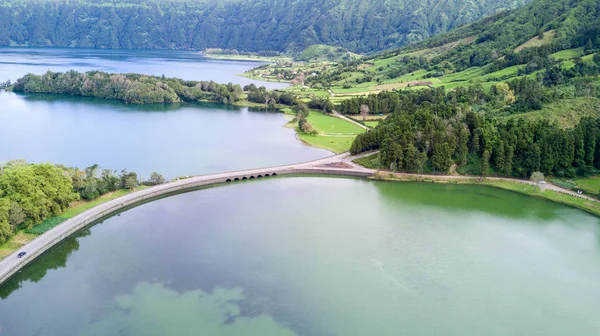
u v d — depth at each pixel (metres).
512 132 195.88
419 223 153.62
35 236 129.38
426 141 197.88
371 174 196.12
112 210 152.25
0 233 119.25
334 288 115.75
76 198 147.38
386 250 135.12
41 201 133.38
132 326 99.25
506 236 146.12
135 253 129.38
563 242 143.12
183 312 104.31
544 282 121.25
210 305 107.12
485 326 103.69
